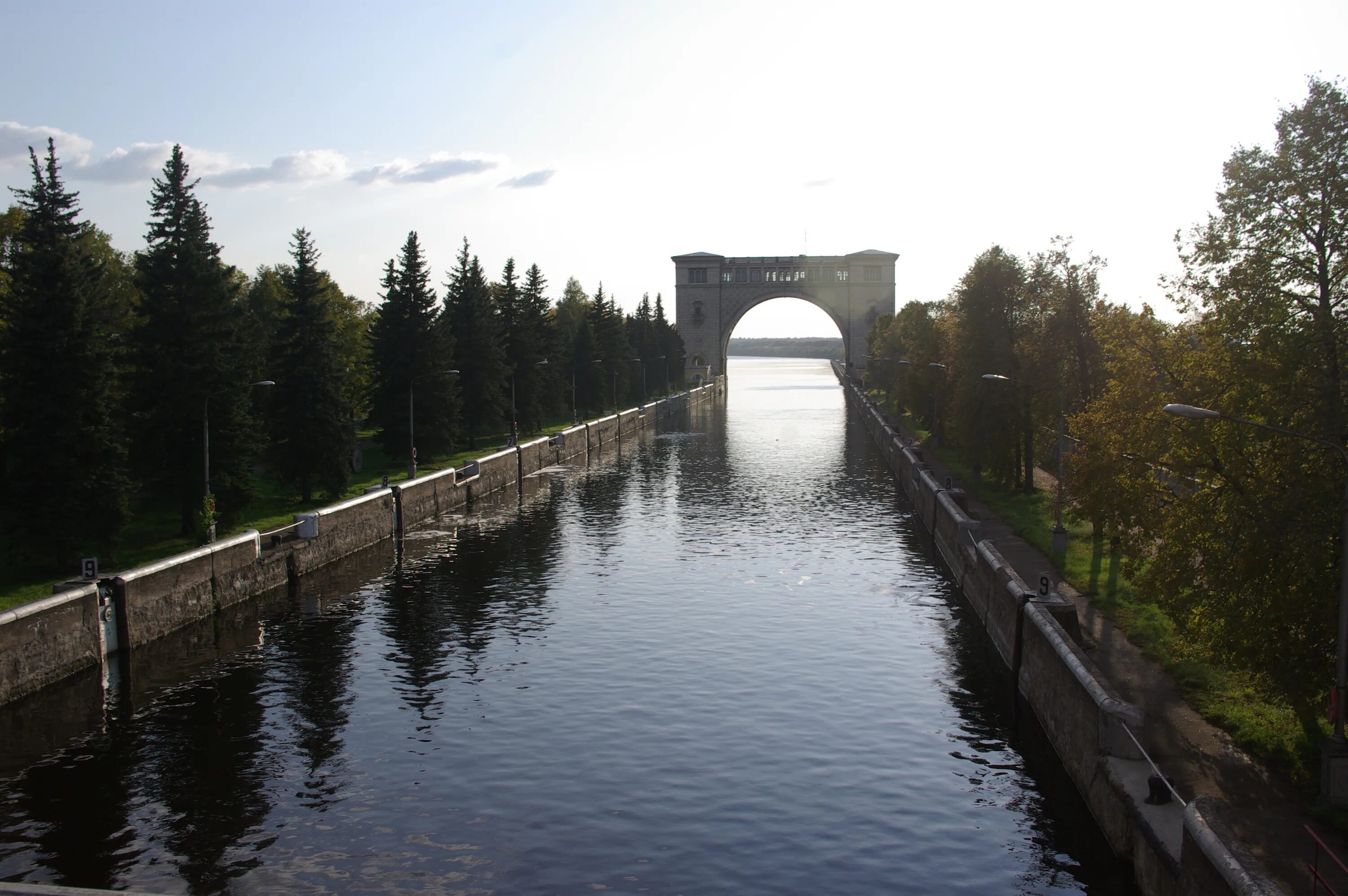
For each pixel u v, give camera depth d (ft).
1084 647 110.32
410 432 266.16
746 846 82.84
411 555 197.98
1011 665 120.06
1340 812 68.80
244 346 194.70
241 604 157.79
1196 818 59.67
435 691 119.96
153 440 180.96
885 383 551.18
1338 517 79.00
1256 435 87.35
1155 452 98.68
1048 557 157.79
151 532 183.42
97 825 87.35
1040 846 82.64
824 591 166.40
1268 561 82.07
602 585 171.53
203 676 126.21
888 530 220.43
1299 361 83.41
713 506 254.27
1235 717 86.89
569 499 269.85
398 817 88.48
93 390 152.97
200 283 184.96
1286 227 86.33
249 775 97.30
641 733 106.42
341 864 80.64
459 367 331.36
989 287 226.38
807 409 593.83
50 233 159.33
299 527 178.40
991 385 225.15
